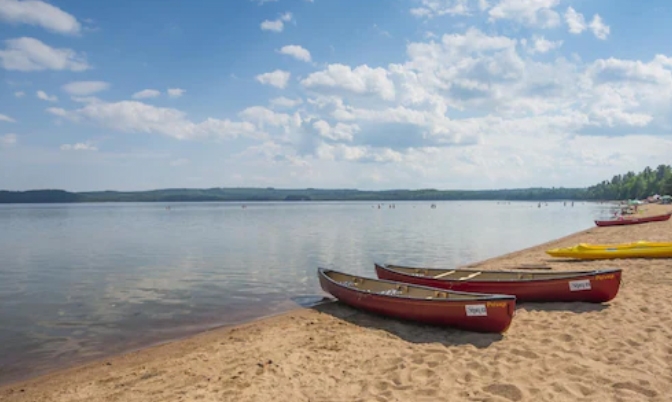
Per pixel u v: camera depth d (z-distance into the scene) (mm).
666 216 41688
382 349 8781
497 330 9297
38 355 9859
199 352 9406
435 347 8695
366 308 11969
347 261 24312
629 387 6098
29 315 13320
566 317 10242
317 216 87000
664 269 15516
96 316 13156
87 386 7773
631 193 148375
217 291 16578
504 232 44812
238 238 38375
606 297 11117
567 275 12484
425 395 6262
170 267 22406
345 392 6617
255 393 6715
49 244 34344
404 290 12375
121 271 21312
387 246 31688
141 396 7020
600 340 8258
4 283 18469
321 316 12250
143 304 14633
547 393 6023
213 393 6809
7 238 39688
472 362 7441
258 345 9594
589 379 6449
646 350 7527
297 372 7609
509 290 12109
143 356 9508
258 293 16172
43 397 7402
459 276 14500
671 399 5707
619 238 29359
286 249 29984
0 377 8555
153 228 52000
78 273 20875
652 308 10336
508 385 6301
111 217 85000
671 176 122375
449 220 69250
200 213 106062
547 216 80875
